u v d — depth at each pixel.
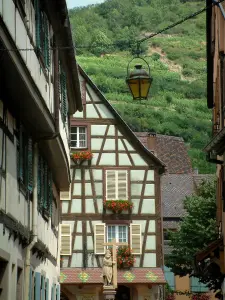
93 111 47.62
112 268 39.94
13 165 18.19
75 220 46.66
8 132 17.59
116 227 46.78
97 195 47.00
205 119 139.12
